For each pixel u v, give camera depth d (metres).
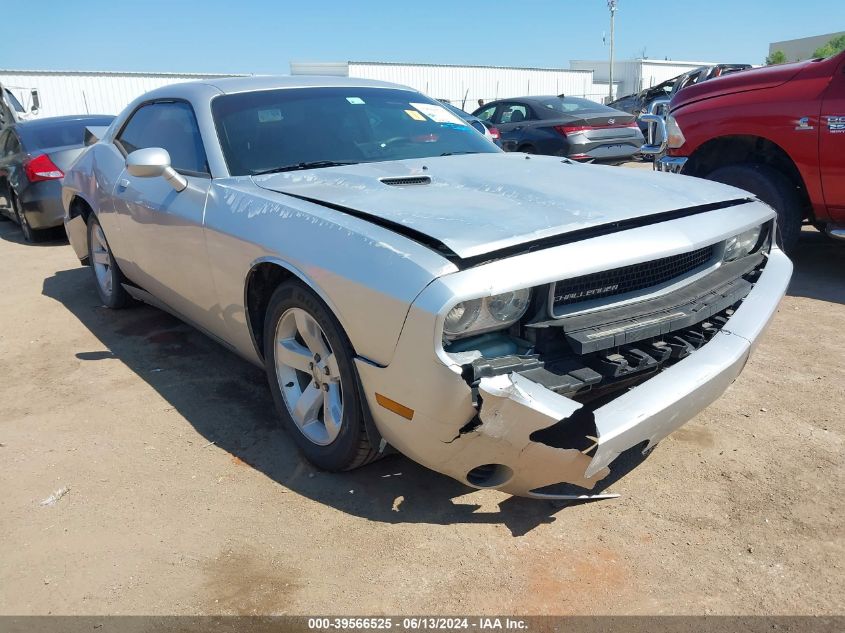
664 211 2.56
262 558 2.31
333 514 2.54
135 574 2.25
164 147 3.74
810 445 2.94
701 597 2.10
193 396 3.56
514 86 37.81
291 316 2.74
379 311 2.14
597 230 2.35
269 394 3.56
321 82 3.86
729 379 2.54
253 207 2.83
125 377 3.83
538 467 2.19
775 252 3.18
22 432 3.22
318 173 3.03
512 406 2.02
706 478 2.73
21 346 4.39
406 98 3.99
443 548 2.35
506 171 3.04
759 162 5.50
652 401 2.23
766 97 5.17
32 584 2.22
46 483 2.79
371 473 2.81
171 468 2.88
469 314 2.05
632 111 20.67
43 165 7.49
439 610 2.07
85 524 2.52
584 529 2.44
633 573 2.21
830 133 4.79
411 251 2.15
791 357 3.85
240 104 3.50
